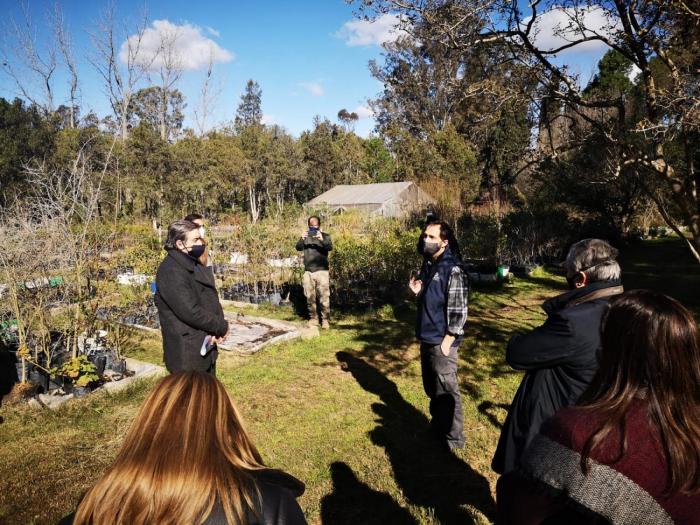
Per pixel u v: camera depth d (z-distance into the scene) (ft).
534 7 18.04
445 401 13.15
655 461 3.49
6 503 11.52
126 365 20.59
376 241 39.11
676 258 53.01
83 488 12.14
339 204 113.80
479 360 21.02
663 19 17.44
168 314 11.78
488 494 11.43
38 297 20.16
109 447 14.16
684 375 3.71
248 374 19.66
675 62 17.37
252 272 35.88
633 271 46.32
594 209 63.05
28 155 86.43
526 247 49.11
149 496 3.45
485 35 19.31
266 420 15.60
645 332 3.87
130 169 82.48
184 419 3.74
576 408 4.00
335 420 15.51
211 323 11.89
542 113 21.58
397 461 12.94
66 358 20.48
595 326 6.43
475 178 89.40
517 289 37.52
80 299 19.99
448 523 10.41
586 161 27.71
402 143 125.29
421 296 13.30
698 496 3.39
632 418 3.69
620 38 17.15
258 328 26.53
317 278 26.30
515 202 67.51
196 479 3.51
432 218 13.24
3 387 18.35
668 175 17.39
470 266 43.27
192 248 11.80
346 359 21.54
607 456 3.55
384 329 26.45
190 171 100.27
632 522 3.40
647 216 72.13
